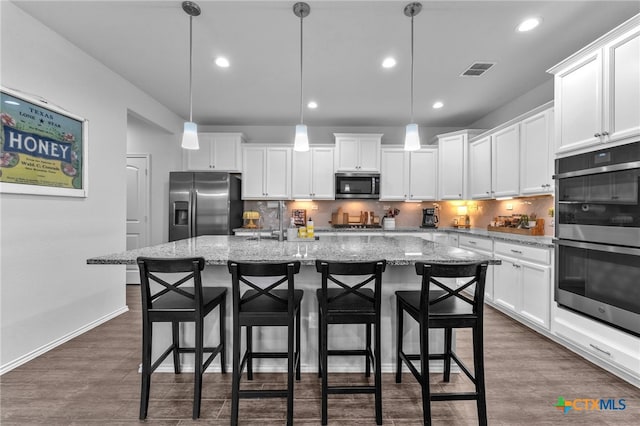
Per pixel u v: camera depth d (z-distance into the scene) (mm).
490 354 2273
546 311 2453
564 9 2080
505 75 3096
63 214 2451
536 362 2156
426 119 4559
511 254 2908
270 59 2781
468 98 3719
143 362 1574
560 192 2285
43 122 2258
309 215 4926
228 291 2041
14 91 2045
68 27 2316
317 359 2047
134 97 3383
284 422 1566
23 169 2113
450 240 4207
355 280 2055
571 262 2193
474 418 1606
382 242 2514
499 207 3973
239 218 4605
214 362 2049
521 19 2189
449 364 1908
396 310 2041
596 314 1996
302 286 2045
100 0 2010
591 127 2010
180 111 4270
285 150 4613
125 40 2494
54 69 2371
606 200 1912
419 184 4605
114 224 3033
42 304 2271
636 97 1736
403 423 1563
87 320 2693
